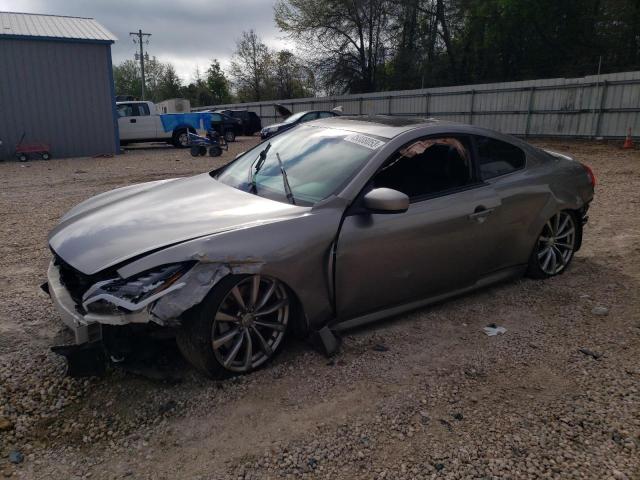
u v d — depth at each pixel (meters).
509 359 3.35
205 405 2.81
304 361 3.25
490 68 34.00
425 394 2.95
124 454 2.45
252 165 4.05
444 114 26.55
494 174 4.12
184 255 2.74
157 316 2.61
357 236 3.26
